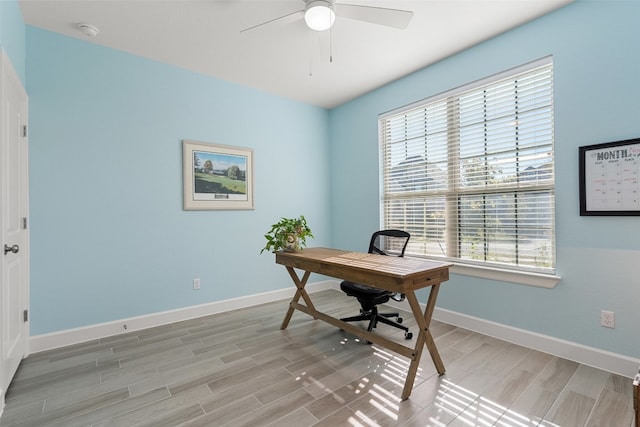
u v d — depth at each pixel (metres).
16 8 2.12
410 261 2.25
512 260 2.64
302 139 4.19
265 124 3.83
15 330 2.11
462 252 3.00
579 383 1.93
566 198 2.26
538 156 2.47
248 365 2.22
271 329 2.91
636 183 1.95
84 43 2.66
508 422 1.59
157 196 3.04
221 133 3.47
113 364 2.24
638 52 1.94
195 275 3.28
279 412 1.70
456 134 3.02
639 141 1.93
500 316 2.64
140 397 1.85
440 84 3.07
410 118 3.47
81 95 2.65
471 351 2.40
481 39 2.69
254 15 2.32
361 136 4.01
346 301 3.80
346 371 2.13
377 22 2.03
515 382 1.96
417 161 3.40
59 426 1.61
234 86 3.56
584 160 2.16
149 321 2.97
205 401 1.80
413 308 1.89
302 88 3.75
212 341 2.64
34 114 2.44
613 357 2.05
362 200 4.02
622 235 2.02
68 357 2.35
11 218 2.01
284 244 2.88
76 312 2.62
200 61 3.05
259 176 3.78
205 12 2.28
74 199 2.62
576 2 2.19
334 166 4.43
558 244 2.31
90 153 2.69
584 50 2.15
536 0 2.18
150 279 2.99
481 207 2.85
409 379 1.84
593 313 2.14
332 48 2.81
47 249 2.49
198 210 3.29
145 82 2.97
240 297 3.59
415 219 3.44
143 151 2.96
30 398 1.84
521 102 2.56
